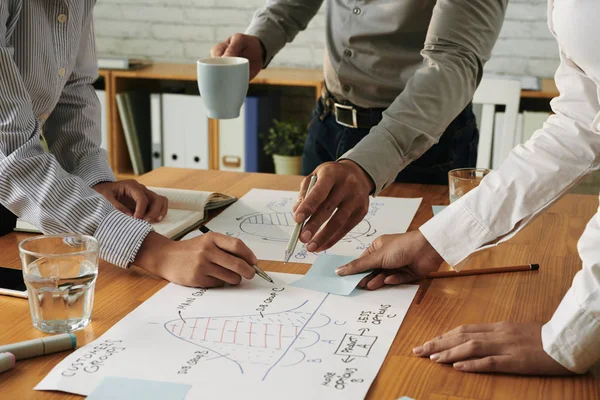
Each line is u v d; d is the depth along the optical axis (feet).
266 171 11.53
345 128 6.27
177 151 11.28
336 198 4.01
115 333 3.14
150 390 2.68
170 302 3.46
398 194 5.38
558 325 2.93
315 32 11.56
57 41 4.52
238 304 3.45
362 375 2.82
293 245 3.82
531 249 4.32
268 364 2.89
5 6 3.91
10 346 2.90
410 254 3.76
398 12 5.62
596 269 2.89
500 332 3.02
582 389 2.82
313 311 3.39
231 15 11.81
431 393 2.75
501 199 3.73
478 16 4.85
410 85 4.75
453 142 6.03
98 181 4.79
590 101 3.62
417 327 3.28
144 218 4.50
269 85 11.78
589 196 5.41
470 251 3.76
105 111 11.26
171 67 11.61
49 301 3.14
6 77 3.86
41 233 4.40
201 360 2.91
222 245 3.71
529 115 9.99
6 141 3.88
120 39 12.24
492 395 2.75
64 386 2.73
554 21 3.19
